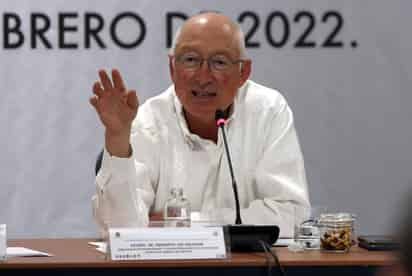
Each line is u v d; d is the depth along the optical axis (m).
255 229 6.49
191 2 13.06
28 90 13.01
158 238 5.84
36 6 12.92
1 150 13.01
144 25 13.06
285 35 13.10
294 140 9.63
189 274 5.67
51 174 13.10
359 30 13.16
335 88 13.22
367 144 13.26
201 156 9.51
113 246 5.78
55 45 12.98
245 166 9.52
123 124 7.43
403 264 1.91
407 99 13.16
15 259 5.87
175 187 9.43
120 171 7.61
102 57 13.04
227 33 9.09
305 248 6.85
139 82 13.09
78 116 13.09
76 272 5.56
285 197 9.09
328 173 13.21
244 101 9.79
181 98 9.20
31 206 13.09
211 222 6.48
